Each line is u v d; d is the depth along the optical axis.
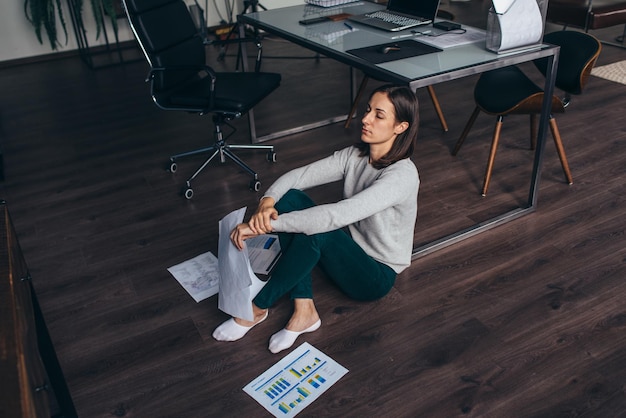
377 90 1.92
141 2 2.91
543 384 1.87
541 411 1.78
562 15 4.74
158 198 3.13
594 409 1.78
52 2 5.61
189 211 2.99
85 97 4.81
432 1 2.99
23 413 0.89
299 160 3.47
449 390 1.87
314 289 2.36
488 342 2.05
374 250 2.14
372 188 1.90
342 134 3.80
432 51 2.53
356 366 1.98
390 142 1.98
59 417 1.68
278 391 1.90
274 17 3.47
